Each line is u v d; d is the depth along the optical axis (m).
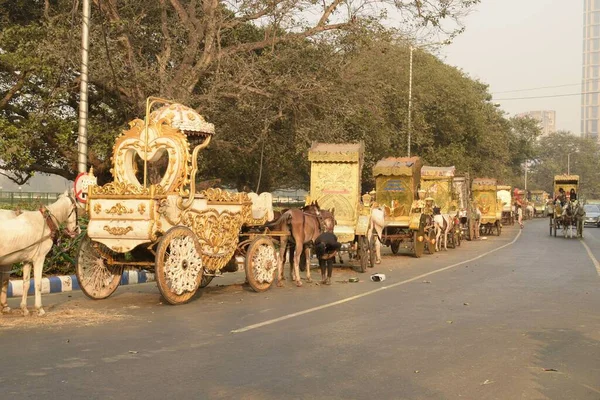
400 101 35.62
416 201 23.08
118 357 7.66
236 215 13.54
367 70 26.39
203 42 24.33
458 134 53.72
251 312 10.98
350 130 28.31
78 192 15.09
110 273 12.53
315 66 24.20
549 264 20.03
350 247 19.23
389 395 6.22
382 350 8.11
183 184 11.99
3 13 26.72
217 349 8.12
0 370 7.02
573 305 11.86
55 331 9.20
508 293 13.44
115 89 23.03
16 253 10.09
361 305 11.81
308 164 32.06
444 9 24.48
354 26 24.05
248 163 33.69
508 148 78.25
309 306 11.68
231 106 24.52
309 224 15.17
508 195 54.12
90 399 6.02
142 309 11.24
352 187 18.61
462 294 13.29
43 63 21.02
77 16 21.95
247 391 6.31
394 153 41.44
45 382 6.56
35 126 21.84
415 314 10.82
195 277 12.11
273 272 14.05
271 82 23.19
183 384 6.53
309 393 6.26
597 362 7.58
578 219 35.69
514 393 6.32
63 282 13.66
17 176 28.06
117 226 11.47
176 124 12.59
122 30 22.36
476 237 34.75
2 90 25.53
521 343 8.57
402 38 25.83
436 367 7.29
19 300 12.15
